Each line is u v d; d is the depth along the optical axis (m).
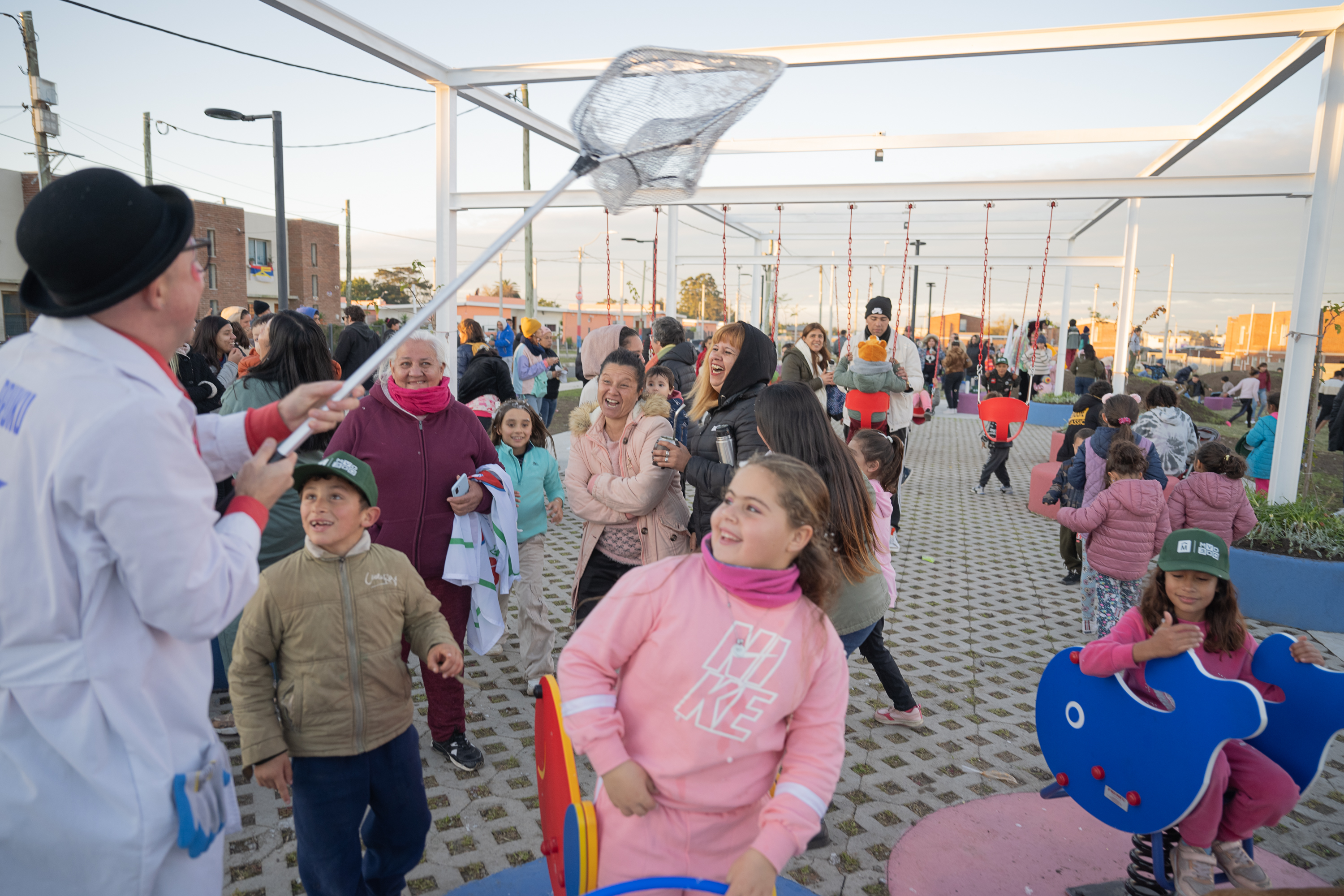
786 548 1.74
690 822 1.72
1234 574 6.10
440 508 3.63
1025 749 3.98
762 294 24.52
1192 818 2.46
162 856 1.48
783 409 2.91
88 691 1.42
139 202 1.43
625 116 1.88
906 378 8.59
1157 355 58.97
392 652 2.45
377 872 2.59
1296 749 2.58
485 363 7.13
